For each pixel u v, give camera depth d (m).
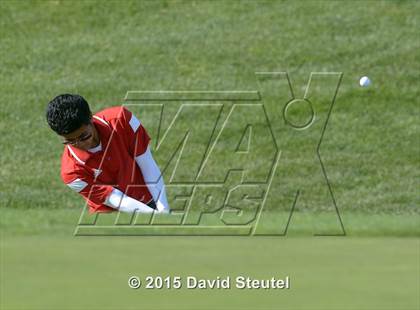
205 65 56.06
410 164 48.34
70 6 62.59
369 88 53.59
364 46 56.91
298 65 55.56
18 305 14.46
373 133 50.66
